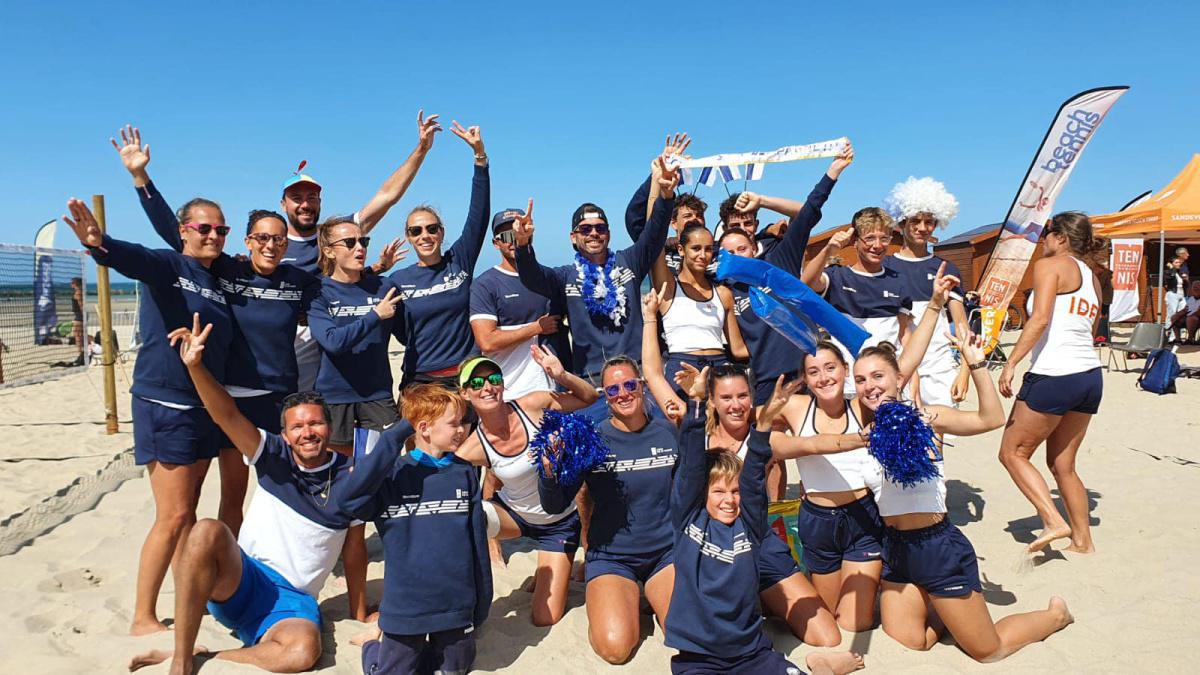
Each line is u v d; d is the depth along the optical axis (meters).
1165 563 5.19
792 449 4.24
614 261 5.71
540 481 4.43
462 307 5.91
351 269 5.54
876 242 5.95
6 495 7.74
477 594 4.18
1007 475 7.76
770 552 4.57
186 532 4.61
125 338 23.83
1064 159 8.46
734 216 6.50
